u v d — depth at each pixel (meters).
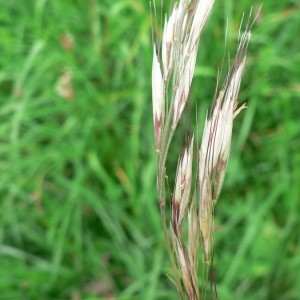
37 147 0.20
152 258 0.18
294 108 0.20
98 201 0.19
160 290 0.18
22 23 0.20
